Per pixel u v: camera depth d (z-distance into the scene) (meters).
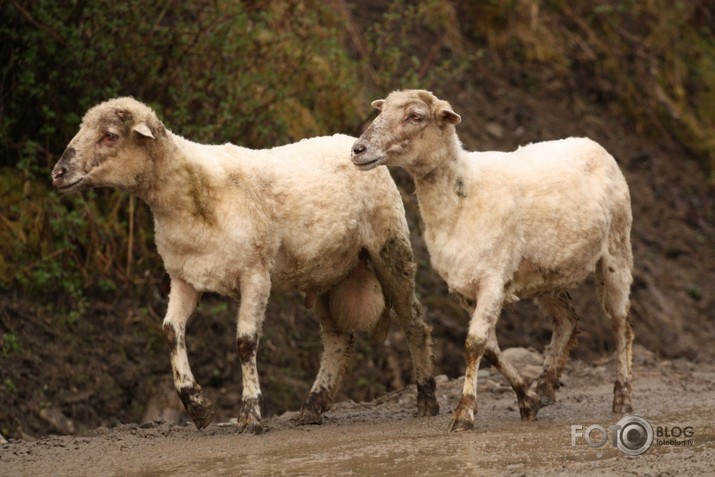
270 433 10.27
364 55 18.95
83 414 13.49
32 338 13.84
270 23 17.38
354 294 11.46
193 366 14.71
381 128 10.01
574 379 14.23
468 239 10.20
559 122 23.56
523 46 24.73
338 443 9.50
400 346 16.33
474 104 22.59
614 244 11.38
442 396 13.02
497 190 10.33
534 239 10.55
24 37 14.59
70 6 14.98
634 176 23.77
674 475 7.73
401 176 18.83
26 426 12.88
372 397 15.53
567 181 10.83
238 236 10.14
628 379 11.30
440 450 8.93
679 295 21.33
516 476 7.83
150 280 15.36
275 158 10.77
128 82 15.40
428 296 17.70
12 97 15.21
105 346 14.35
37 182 15.25
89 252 14.98
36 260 14.60
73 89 15.36
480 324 10.08
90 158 9.90
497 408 11.95
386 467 8.34
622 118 25.00
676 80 26.23
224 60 16.08
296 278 10.91
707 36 28.11
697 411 11.08
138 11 15.13
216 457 9.09
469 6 24.72
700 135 25.50
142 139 10.01
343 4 20.95
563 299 11.78
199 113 15.65
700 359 18.08
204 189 10.12
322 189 10.75
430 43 22.97
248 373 10.27
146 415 13.95
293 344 15.95
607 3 26.69
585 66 25.34
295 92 17.17
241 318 10.25
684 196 24.03
